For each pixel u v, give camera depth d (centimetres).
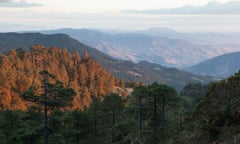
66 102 2312
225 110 1683
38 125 2581
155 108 3462
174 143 1858
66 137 3556
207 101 1823
